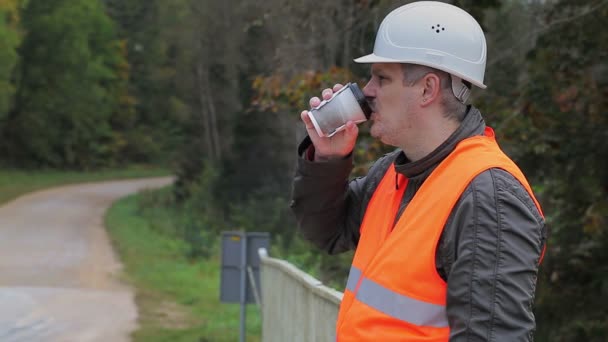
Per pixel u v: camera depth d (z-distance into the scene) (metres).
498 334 1.81
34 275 19.17
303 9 11.48
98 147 76.06
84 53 70.06
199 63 46.84
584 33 9.65
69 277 18.94
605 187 10.49
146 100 87.44
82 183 63.94
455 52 2.11
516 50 10.64
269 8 12.34
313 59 12.01
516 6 10.52
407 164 2.13
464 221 1.91
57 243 26.53
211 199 40.03
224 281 10.08
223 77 45.06
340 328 2.18
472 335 1.82
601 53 9.77
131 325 13.29
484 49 2.18
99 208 42.41
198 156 48.53
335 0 11.32
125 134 83.88
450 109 2.13
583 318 10.56
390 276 2.01
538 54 9.95
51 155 72.12
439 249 1.96
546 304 10.86
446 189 1.99
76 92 70.81
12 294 16.08
